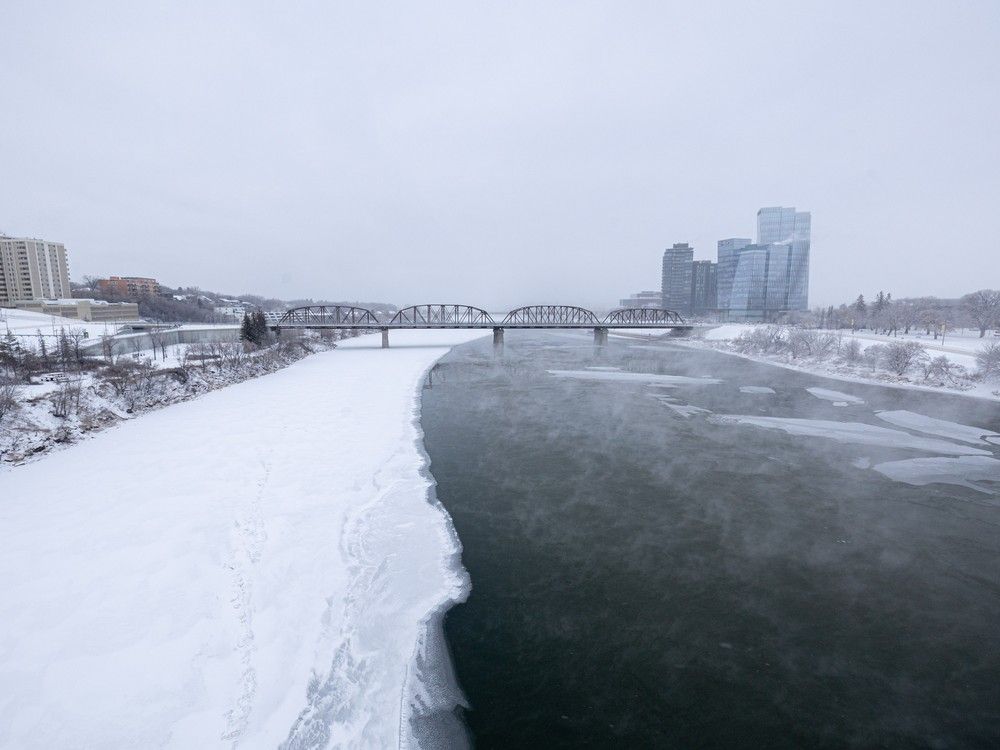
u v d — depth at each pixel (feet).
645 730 31.83
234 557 49.93
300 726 30.71
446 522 59.98
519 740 30.91
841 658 38.78
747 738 31.40
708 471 79.30
